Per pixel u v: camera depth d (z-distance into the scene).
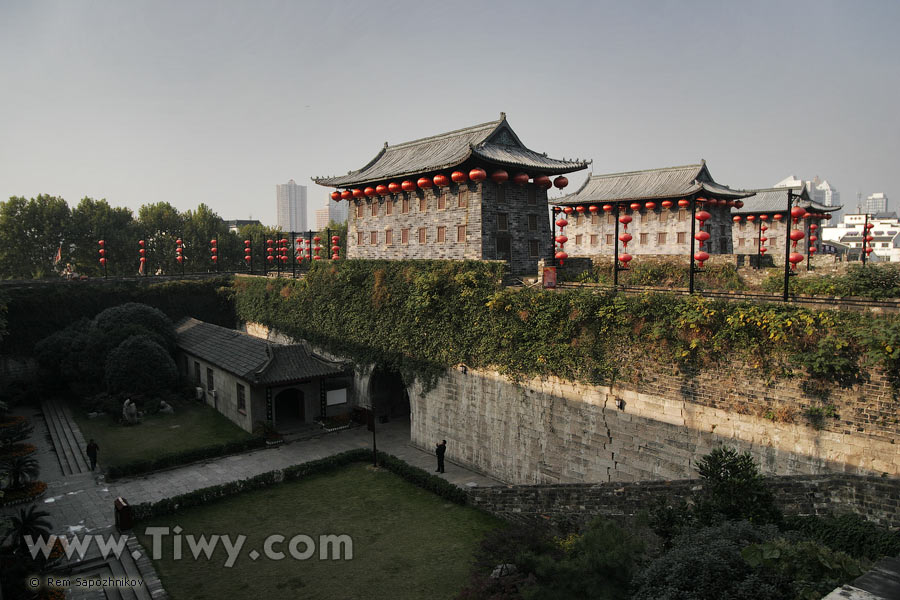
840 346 17.50
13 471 25.81
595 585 13.19
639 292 24.36
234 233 84.44
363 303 37.59
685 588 11.09
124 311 44.50
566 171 35.16
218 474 29.12
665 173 50.97
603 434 24.23
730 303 20.17
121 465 28.72
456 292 30.58
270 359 35.38
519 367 27.12
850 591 6.86
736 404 20.16
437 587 18.86
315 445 33.84
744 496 15.12
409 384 33.94
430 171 34.59
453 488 25.59
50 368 42.44
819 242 62.22
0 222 65.38
